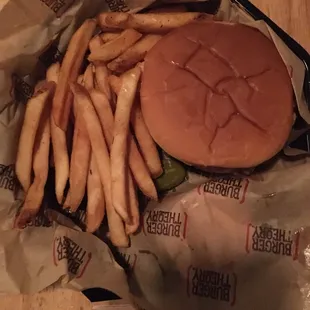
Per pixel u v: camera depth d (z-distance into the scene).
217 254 0.29
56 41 0.32
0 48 0.30
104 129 0.29
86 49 0.30
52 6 0.30
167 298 0.30
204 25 0.30
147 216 0.31
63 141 0.29
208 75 0.29
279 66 0.29
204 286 0.29
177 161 0.31
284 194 0.29
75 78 0.30
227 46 0.29
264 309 0.29
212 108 0.29
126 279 0.29
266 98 0.29
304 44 0.33
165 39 0.30
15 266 0.29
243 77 0.29
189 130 0.29
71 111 0.31
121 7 0.32
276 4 0.33
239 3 0.31
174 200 0.30
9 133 0.30
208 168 0.30
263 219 0.29
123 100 0.28
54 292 0.31
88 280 0.28
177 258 0.30
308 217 0.29
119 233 0.29
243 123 0.29
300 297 0.28
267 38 0.30
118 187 0.28
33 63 0.31
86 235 0.29
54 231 0.29
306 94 0.30
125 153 0.28
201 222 0.30
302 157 0.30
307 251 0.28
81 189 0.29
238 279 0.29
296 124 0.31
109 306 0.30
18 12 0.29
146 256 0.30
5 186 0.30
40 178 0.29
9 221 0.29
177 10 0.32
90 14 0.32
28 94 0.32
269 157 0.29
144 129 0.30
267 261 0.29
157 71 0.29
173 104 0.29
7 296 0.31
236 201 0.30
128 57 0.30
